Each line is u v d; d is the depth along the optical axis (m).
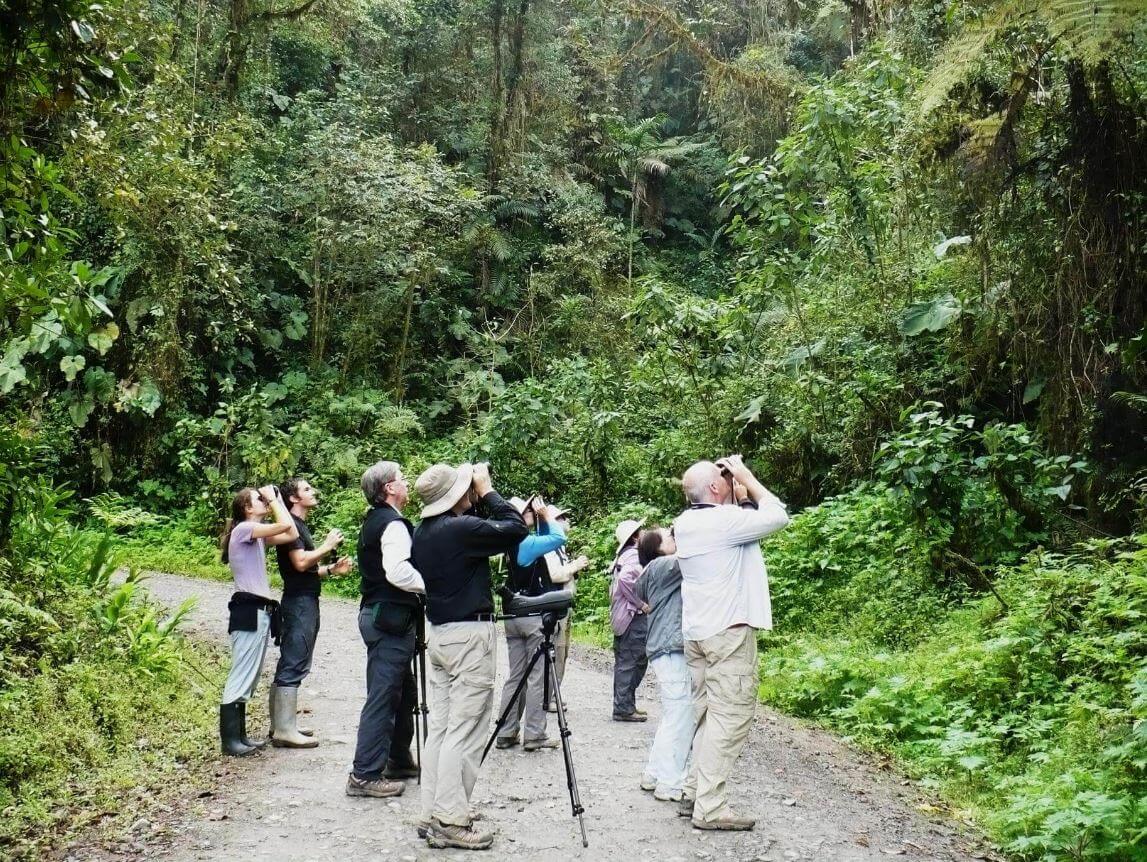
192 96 17.67
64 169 8.88
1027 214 10.07
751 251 13.81
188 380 19.53
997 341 10.93
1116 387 9.10
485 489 4.83
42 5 5.12
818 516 11.57
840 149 12.69
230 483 17.75
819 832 4.93
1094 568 7.91
